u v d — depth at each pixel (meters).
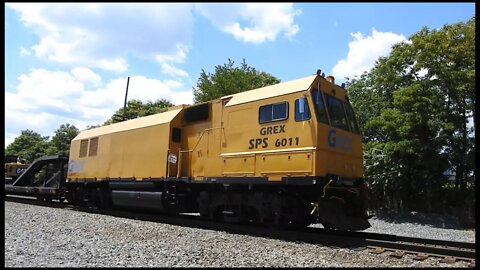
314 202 10.98
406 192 20.89
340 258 8.02
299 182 10.39
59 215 14.61
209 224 12.55
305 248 8.93
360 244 9.43
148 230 11.23
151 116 16.36
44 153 57.56
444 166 19.66
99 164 18.36
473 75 18.98
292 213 11.16
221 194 12.89
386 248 8.82
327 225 10.98
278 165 10.98
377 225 17.56
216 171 12.80
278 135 11.16
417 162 19.62
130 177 16.09
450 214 19.50
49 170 23.48
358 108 25.42
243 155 11.98
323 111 10.88
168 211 14.38
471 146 19.81
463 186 20.84
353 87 27.64
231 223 12.57
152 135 15.28
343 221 10.55
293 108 10.98
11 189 24.66
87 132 20.69
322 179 10.27
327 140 10.63
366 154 21.97
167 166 14.25
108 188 18.09
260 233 11.09
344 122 11.64
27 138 66.00
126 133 16.92
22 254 7.54
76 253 7.77
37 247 8.26
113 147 17.59
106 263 6.97
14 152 64.56
